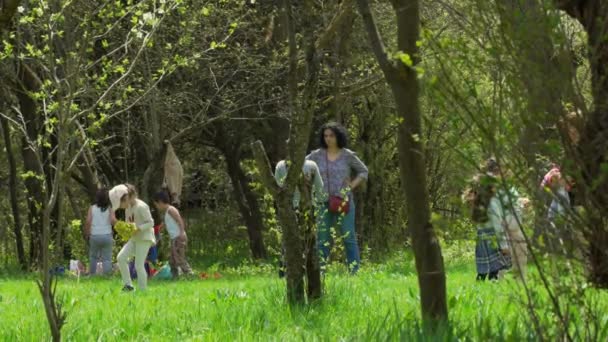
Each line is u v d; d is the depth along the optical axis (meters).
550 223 6.12
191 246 43.50
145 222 17.69
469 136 6.09
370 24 8.04
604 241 6.04
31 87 25.00
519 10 5.93
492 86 6.10
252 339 9.23
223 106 32.03
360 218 32.25
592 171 5.97
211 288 16.88
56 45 13.91
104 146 32.81
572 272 6.20
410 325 8.40
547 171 6.03
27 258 33.75
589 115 5.98
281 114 31.73
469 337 7.96
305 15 11.52
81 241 30.16
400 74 7.88
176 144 37.97
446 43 6.10
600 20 6.01
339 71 27.75
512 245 6.25
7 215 40.81
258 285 16.59
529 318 7.49
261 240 37.53
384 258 30.23
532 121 5.98
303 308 10.86
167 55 26.64
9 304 14.63
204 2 26.81
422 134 8.01
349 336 8.79
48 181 29.97
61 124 8.66
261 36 31.66
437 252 8.28
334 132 19.03
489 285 13.88
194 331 10.06
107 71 13.22
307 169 17.25
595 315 6.63
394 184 34.12
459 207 6.26
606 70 6.00
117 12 12.73
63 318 8.10
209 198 46.03
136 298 15.01
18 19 11.75
